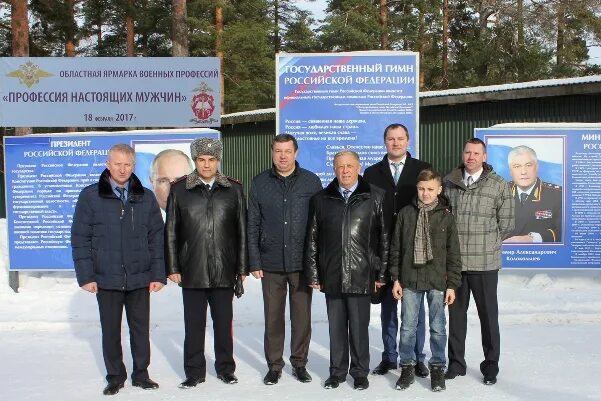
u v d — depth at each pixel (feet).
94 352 22.76
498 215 19.31
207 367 20.99
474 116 48.44
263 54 100.63
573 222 31.12
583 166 31.01
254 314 27.55
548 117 44.75
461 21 109.29
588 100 42.80
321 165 28.73
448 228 18.60
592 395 17.89
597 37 93.04
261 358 22.06
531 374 19.77
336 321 19.07
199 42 93.56
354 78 28.48
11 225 31.40
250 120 64.28
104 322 18.62
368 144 28.60
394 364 20.30
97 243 18.54
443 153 50.19
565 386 18.66
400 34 102.78
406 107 28.45
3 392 18.60
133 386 19.01
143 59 32.19
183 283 19.03
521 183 31.12
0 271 33.06
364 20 97.30
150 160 31.19
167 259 19.12
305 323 19.71
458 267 18.54
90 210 18.58
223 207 19.15
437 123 50.52
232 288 19.42
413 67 28.35
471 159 19.17
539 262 31.19
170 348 23.34
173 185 19.38
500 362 21.01
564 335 24.32
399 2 105.50
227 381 19.24
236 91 97.86
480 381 19.21
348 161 18.67
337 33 97.86
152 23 96.48
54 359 21.93
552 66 95.09
